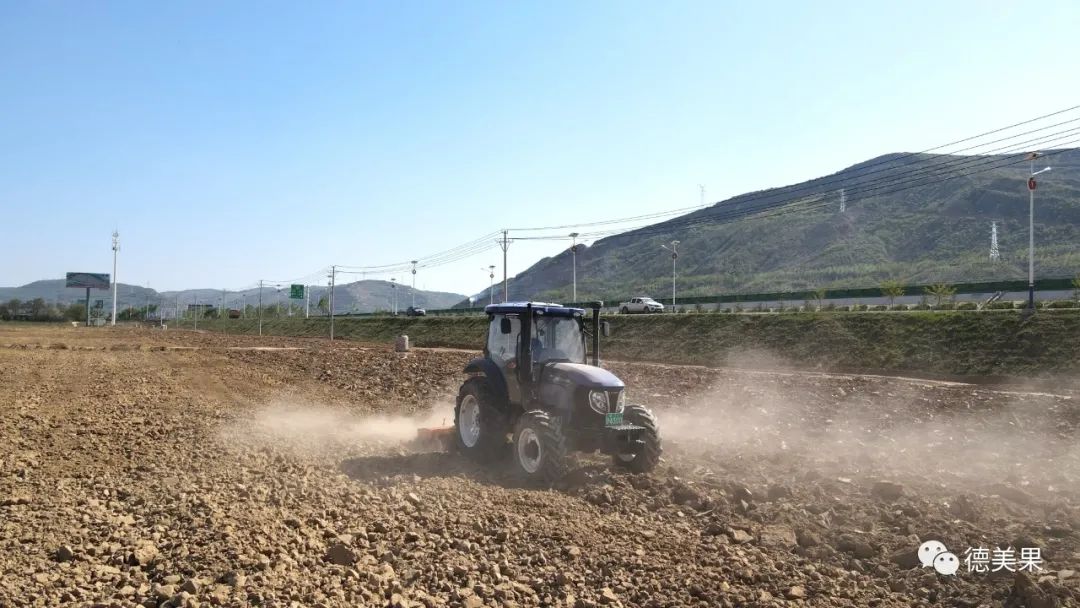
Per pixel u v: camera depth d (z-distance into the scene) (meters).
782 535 7.25
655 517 7.99
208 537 6.57
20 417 14.04
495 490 8.91
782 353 34.72
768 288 128.75
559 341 10.68
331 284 74.88
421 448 12.10
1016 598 5.67
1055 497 8.74
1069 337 26.91
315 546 6.58
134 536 6.66
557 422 9.51
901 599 5.85
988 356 27.98
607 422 9.55
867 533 7.27
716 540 7.17
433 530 7.23
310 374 25.66
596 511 8.14
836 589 5.95
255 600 5.22
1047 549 6.69
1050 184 152.75
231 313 139.88
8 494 8.13
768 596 5.75
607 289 166.88
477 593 5.63
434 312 88.25
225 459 10.55
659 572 6.21
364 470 10.06
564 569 6.28
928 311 33.38
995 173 169.88
